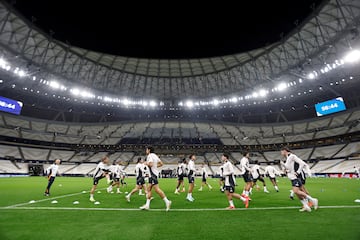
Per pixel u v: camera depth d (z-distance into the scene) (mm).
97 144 53156
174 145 54375
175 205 8742
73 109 54125
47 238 4535
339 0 26656
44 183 22047
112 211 7410
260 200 10008
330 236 4480
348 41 31859
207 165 51281
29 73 39562
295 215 6539
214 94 54750
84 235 4719
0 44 32938
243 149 54125
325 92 47094
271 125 53312
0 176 37719
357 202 8883
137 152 53969
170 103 58062
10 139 44844
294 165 7246
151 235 4695
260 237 4492
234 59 43594
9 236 4668
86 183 23172
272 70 42688
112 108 56469
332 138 46312
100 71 46375
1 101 43125
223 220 6004
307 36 34531
